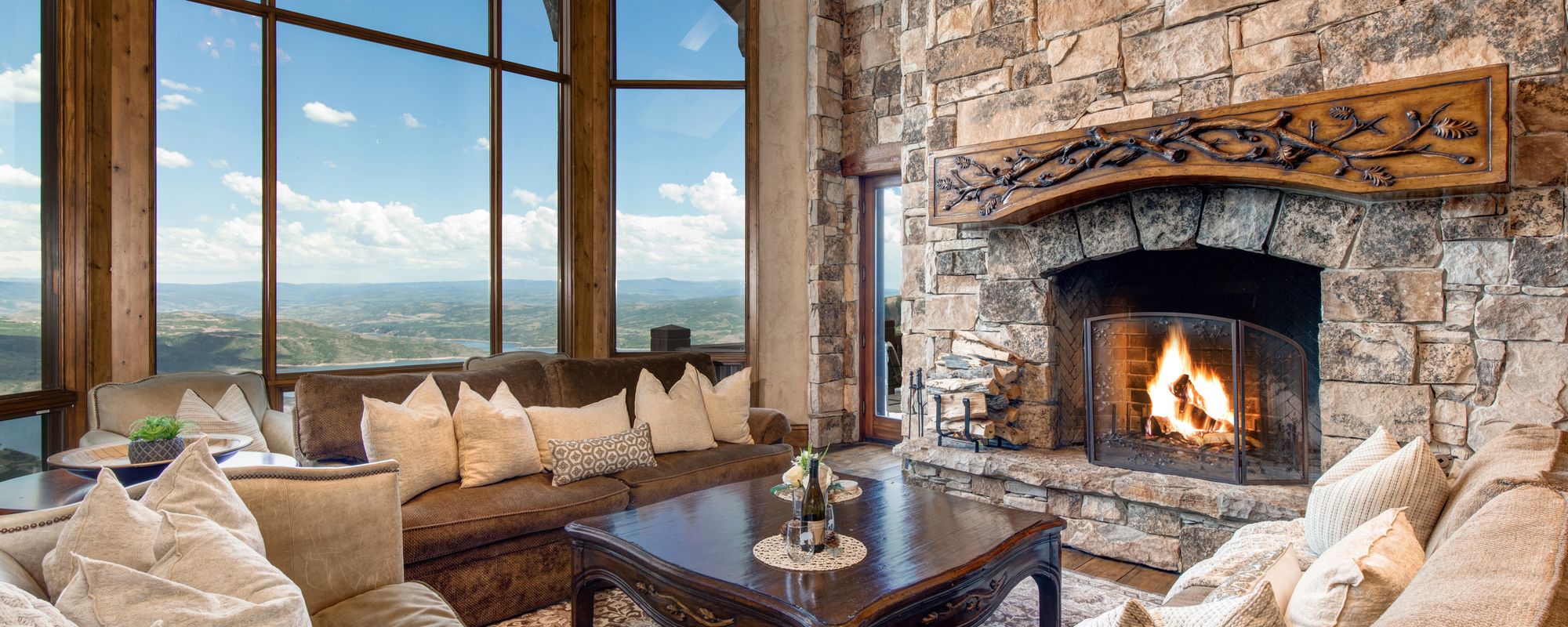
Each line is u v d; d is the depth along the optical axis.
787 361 5.88
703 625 2.06
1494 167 2.50
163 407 3.41
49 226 3.68
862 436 5.95
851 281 5.91
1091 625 1.14
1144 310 4.00
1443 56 2.80
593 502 3.11
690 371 4.08
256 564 1.53
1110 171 3.30
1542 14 2.63
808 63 5.80
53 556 1.43
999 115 3.93
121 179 3.87
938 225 3.93
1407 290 2.90
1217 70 3.29
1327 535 1.99
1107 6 3.58
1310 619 1.22
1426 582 1.03
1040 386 3.91
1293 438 3.19
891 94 5.60
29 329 3.60
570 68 5.57
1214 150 3.05
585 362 3.93
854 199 5.91
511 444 3.13
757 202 5.82
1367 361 2.99
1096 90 3.61
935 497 2.83
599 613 2.87
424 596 2.00
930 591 2.00
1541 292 2.65
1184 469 3.39
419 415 2.98
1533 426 2.29
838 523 2.50
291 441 3.61
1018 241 3.97
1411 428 2.90
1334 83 3.02
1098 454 3.64
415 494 2.84
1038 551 2.47
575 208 5.58
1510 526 1.18
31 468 3.60
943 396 4.04
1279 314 3.55
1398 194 2.82
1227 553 2.22
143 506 1.55
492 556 2.82
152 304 3.98
